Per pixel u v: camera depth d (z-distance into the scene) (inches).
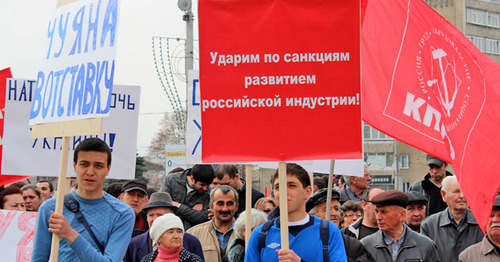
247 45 197.8
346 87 197.3
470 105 249.9
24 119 319.0
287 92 197.3
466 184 239.8
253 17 198.2
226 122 197.2
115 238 210.1
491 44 2429.9
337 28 197.8
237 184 374.6
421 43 261.0
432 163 377.4
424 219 327.0
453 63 255.8
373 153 2287.2
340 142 196.4
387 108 262.2
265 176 2090.3
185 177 379.2
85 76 209.2
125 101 315.6
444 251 311.6
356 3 197.8
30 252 304.3
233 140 196.5
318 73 197.5
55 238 197.2
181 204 363.3
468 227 311.4
